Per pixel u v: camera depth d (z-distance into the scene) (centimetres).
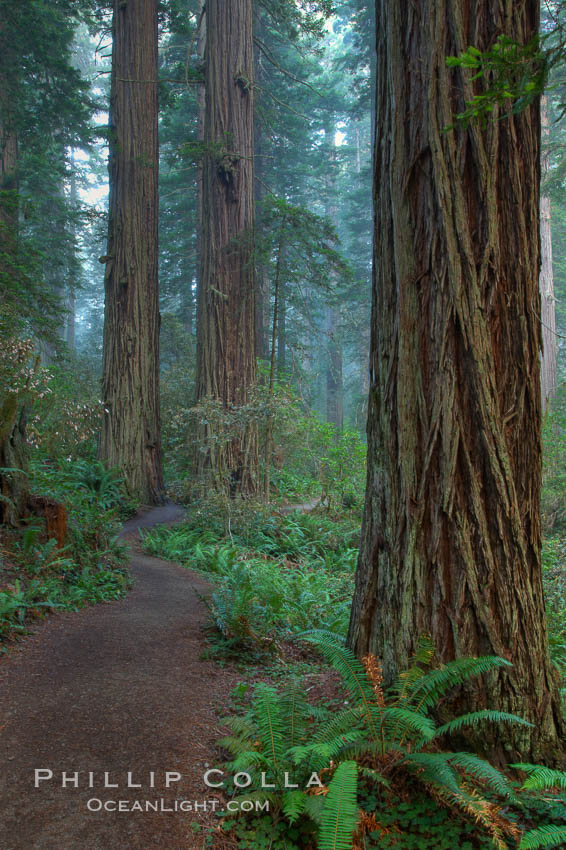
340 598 812
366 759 332
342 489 1445
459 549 362
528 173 381
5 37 1725
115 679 450
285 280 1448
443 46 373
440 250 373
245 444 1312
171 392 1856
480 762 292
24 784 308
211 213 1445
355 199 3394
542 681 359
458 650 358
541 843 254
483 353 363
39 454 1168
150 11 1449
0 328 955
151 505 1333
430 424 374
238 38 1468
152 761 341
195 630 596
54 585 621
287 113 2827
